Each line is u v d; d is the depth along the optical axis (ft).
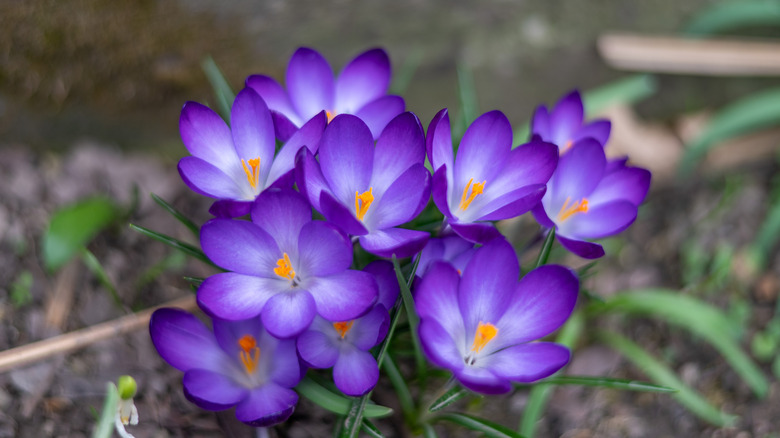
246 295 1.50
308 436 1.77
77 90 2.15
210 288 1.49
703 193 2.43
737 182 2.42
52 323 1.87
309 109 1.69
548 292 1.50
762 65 2.59
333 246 1.47
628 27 2.60
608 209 1.64
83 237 1.87
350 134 1.51
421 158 1.52
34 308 1.88
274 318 1.48
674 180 2.45
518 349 1.51
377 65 1.69
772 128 2.56
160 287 1.95
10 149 2.13
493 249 1.49
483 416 1.90
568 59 2.47
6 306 1.88
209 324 1.89
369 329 1.53
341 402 1.60
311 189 1.48
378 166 1.53
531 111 2.38
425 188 1.47
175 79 2.17
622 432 1.93
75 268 1.94
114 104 2.16
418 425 1.76
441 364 1.44
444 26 2.43
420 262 1.57
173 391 1.80
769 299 2.16
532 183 1.55
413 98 2.30
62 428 1.74
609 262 2.21
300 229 1.49
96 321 1.89
